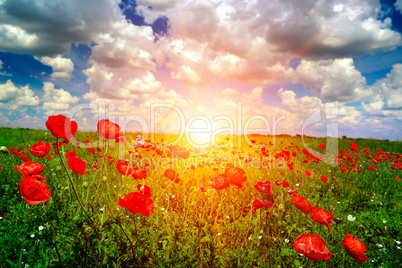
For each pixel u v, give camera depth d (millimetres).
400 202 4688
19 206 3029
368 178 6676
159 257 1781
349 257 2512
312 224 2986
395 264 2570
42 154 2098
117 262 1658
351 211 4219
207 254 1921
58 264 1745
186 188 4211
